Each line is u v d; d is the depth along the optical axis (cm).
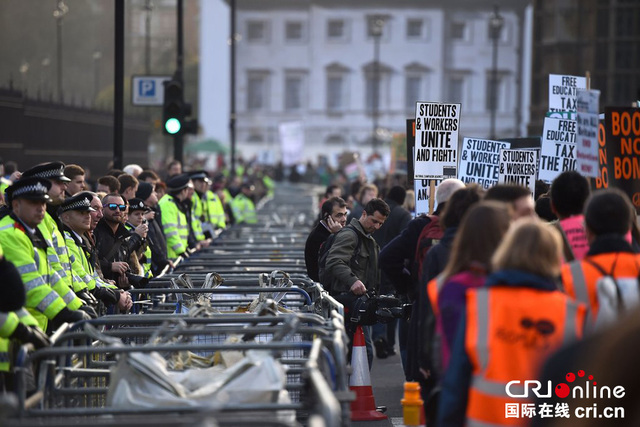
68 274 1839
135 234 2328
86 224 1962
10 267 1374
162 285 2333
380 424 2058
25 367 1250
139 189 2808
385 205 2209
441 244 1484
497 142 2486
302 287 2214
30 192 1598
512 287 1073
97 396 1559
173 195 3144
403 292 1798
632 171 2005
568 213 1562
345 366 1316
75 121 5903
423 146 2305
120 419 1234
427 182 2466
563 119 2625
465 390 1090
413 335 1688
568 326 1062
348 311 2162
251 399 1249
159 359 1288
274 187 12988
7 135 4875
